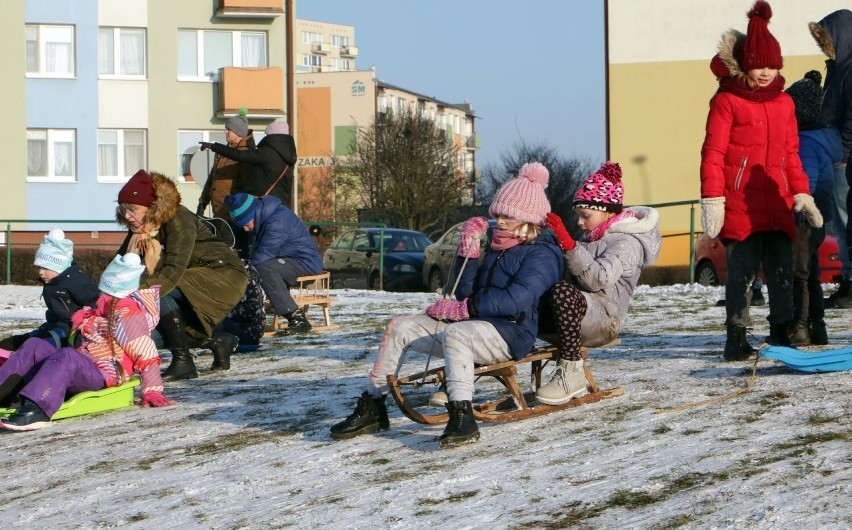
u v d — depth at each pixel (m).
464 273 6.17
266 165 13.27
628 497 4.70
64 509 5.38
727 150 7.79
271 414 7.34
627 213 6.64
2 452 6.80
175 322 9.30
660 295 17.22
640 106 44.44
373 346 11.27
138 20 41.00
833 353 7.24
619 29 44.50
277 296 12.08
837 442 5.24
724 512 4.36
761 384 6.82
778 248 7.90
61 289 8.23
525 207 6.07
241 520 4.90
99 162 40.97
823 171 9.16
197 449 6.43
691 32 44.06
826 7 43.16
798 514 4.25
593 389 6.74
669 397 6.67
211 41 41.69
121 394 8.01
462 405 5.80
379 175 62.44
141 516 5.12
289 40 41.91
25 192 40.34
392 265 28.14
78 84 40.66
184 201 41.19
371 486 5.25
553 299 6.15
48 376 7.46
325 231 34.66
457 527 4.50
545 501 4.75
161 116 41.25
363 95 93.81
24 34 40.28
